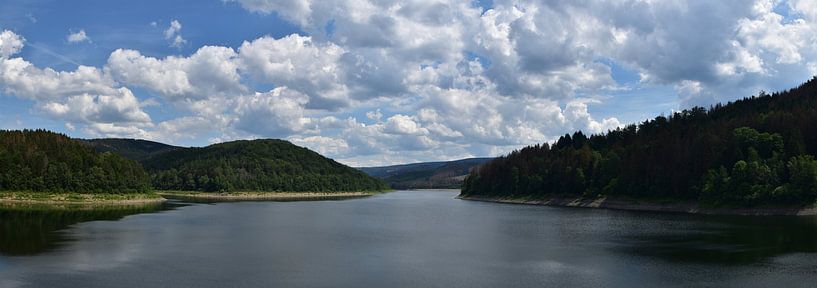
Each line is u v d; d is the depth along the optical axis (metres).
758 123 174.12
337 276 55.75
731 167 153.12
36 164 188.62
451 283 52.66
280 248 75.56
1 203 166.75
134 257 66.50
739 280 52.88
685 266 60.09
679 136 182.62
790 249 70.75
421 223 119.31
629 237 86.50
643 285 51.38
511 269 59.62
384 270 59.09
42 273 56.00
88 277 54.38
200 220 122.88
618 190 185.38
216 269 59.12
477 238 88.00
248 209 177.12
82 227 100.12
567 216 139.12
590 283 52.38
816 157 154.25
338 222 122.12
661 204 163.88
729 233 89.25
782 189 127.62
